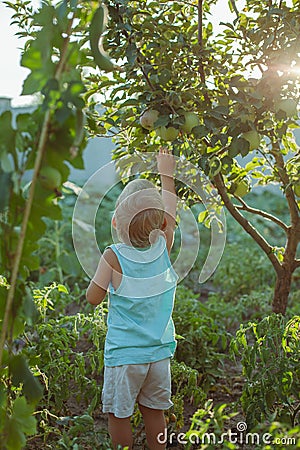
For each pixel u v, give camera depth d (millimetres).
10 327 2102
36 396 2148
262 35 2754
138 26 2689
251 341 4176
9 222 2006
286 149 3264
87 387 3098
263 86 2652
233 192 3090
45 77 1825
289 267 3369
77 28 2236
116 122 2910
